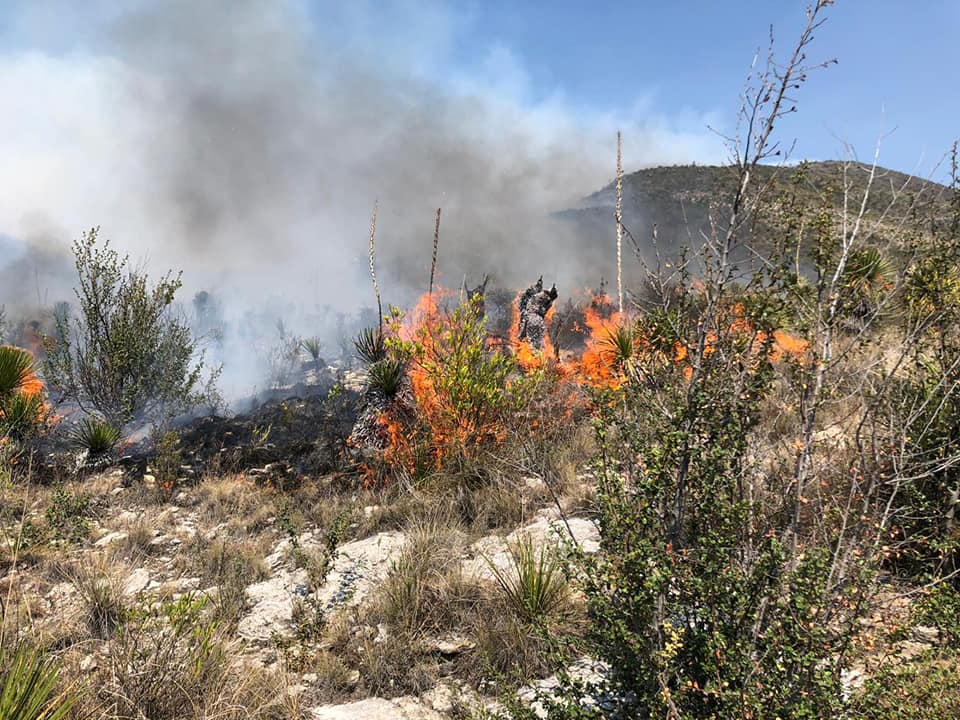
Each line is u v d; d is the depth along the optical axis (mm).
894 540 2799
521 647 3559
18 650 2814
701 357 2500
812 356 2545
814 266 2506
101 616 4410
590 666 3205
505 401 7121
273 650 4117
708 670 2191
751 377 2580
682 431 2482
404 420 7801
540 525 5289
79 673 3297
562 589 3836
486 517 5695
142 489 8227
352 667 3770
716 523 2508
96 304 11547
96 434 9492
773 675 2131
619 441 2840
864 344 2658
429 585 4387
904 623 2281
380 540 5613
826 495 2734
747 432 2646
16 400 9250
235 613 4652
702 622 2385
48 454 9523
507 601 3977
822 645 2139
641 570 2412
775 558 2248
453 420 7156
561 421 7461
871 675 2322
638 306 2898
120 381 11500
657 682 2316
